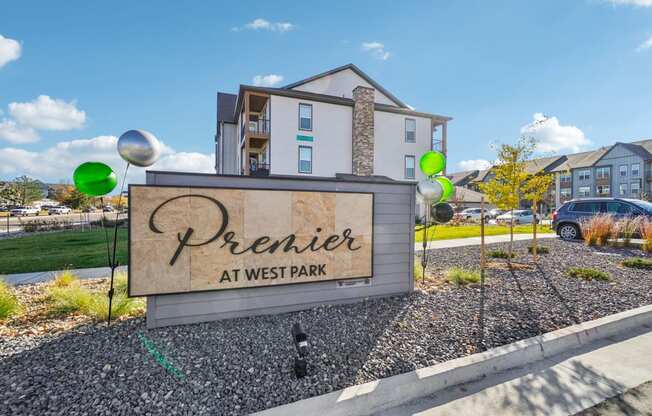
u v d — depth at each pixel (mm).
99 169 3633
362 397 2307
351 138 20188
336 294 4328
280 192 3941
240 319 3738
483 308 4160
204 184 3619
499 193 7453
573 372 2832
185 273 3496
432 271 6383
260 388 2396
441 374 2609
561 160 46156
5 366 2619
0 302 3770
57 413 2076
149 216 3363
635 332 3697
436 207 5617
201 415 2104
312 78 21000
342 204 4309
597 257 7668
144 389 2352
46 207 45250
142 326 3500
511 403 2400
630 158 37938
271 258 3895
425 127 22547
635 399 2445
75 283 4922
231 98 28453
